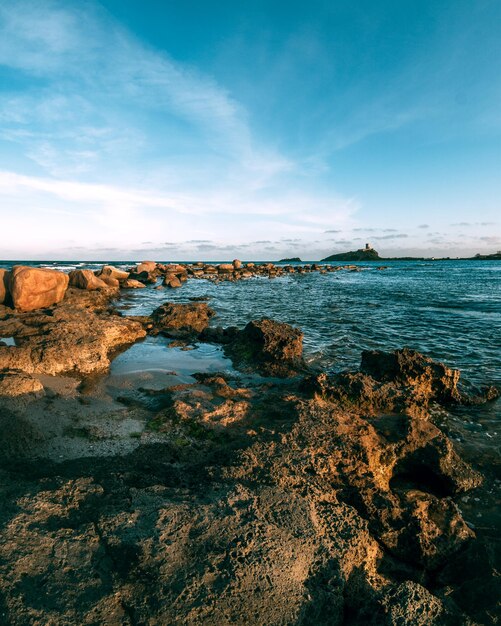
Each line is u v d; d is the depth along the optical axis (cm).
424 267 10669
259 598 308
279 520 396
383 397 806
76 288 2578
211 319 2023
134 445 631
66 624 267
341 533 406
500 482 611
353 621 327
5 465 560
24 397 755
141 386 947
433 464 609
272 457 544
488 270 8094
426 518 486
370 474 550
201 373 1062
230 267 7462
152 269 5625
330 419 662
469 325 1862
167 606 288
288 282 5069
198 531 365
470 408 911
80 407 787
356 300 2942
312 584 341
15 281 1633
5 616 265
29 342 1065
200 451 611
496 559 436
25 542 336
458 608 369
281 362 1145
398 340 1557
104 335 1279
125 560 328
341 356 1318
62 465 567
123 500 425
